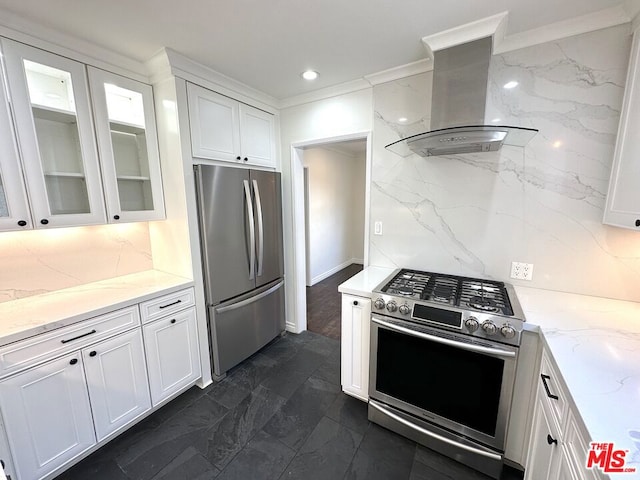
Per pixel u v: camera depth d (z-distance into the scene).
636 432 0.76
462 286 1.85
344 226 5.95
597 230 1.64
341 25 1.55
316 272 5.05
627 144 1.36
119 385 1.77
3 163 1.46
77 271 2.05
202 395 2.20
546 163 1.71
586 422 0.79
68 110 1.71
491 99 1.79
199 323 2.23
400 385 1.75
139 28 1.57
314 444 1.76
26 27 1.47
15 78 1.47
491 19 1.48
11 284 1.77
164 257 2.35
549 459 1.11
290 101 2.70
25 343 1.39
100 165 1.84
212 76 2.12
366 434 1.83
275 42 1.72
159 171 2.16
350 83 2.32
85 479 1.54
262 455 1.69
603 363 1.06
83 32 1.59
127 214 2.00
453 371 1.57
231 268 2.38
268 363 2.62
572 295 1.71
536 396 1.35
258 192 2.54
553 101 1.65
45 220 1.62
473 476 1.55
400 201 2.24
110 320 1.70
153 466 1.62
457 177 2.00
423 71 2.02
